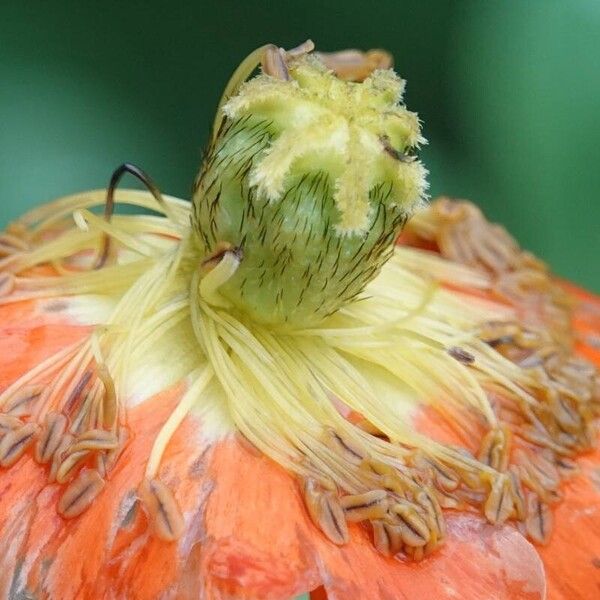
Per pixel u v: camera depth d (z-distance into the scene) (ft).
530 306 0.45
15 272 0.41
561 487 0.40
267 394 0.40
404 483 0.39
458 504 0.39
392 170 0.39
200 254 0.40
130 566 0.37
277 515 0.38
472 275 0.45
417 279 0.43
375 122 0.39
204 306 0.40
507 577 0.39
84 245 0.42
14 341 0.40
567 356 0.43
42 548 0.38
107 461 0.38
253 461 0.39
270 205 0.39
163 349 0.40
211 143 0.40
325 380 0.40
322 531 0.38
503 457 0.40
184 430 0.39
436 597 0.38
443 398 0.41
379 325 0.41
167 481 0.38
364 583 0.38
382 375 0.41
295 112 0.39
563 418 0.41
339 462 0.39
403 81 0.39
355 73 0.42
